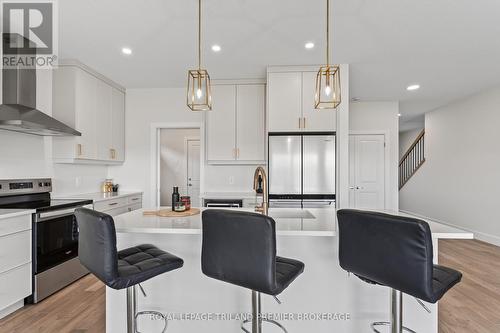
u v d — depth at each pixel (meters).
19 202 2.76
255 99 4.01
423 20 2.40
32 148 2.98
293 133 3.44
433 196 5.84
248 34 2.68
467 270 3.20
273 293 1.19
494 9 2.22
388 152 5.11
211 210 1.32
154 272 1.38
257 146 4.00
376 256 1.20
